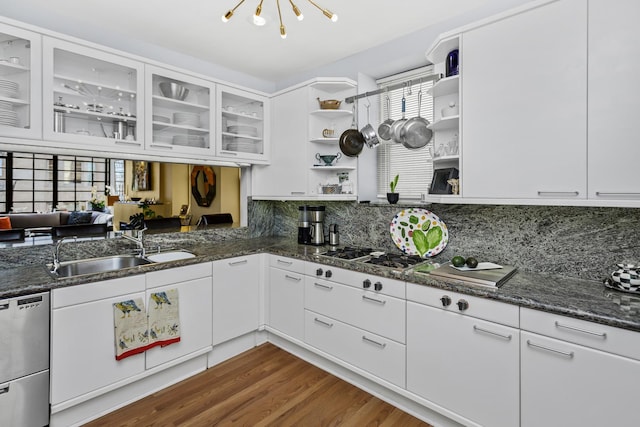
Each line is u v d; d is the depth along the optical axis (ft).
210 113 8.98
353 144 9.05
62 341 5.83
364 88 9.55
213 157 9.12
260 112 10.42
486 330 5.26
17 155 7.22
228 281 8.52
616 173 4.62
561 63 5.06
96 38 7.79
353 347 7.23
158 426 6.12
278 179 10.25
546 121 5.22
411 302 6.23
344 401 6.88
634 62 4.47
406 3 6.95
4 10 6.64
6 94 6.06
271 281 9.23
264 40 8.59
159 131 8.21
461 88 6.18
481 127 5.93
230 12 5.57
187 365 7.82
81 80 6.96
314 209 9.73
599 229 5.69
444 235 7.69
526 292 5.13
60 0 6.75
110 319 6.41
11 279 5.87
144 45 8.61
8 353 5.30
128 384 6.81
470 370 5.46
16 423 5.39
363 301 7.02
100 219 8.39
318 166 9.21
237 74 10.71
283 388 7.34
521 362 4.91
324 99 9.70
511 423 5.03
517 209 6.61
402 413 6.50
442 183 7.27
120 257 8.14
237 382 7.59
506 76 5.61
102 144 7.11
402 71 9.35
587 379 4.35
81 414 6.19
